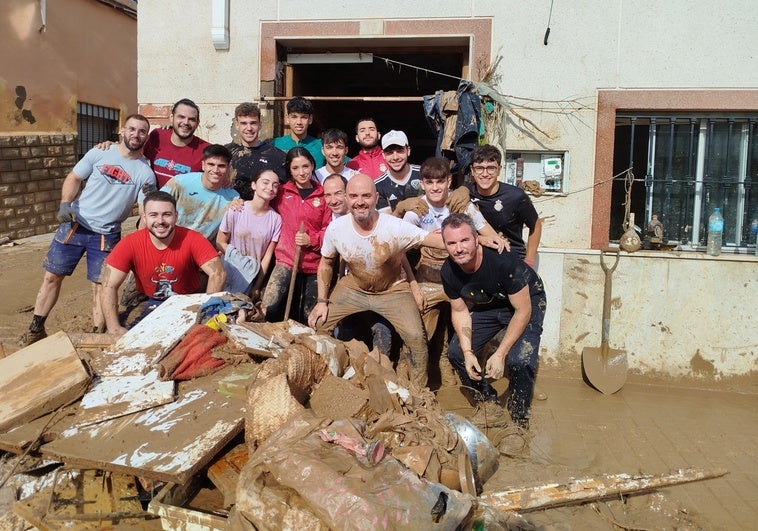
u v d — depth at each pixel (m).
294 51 7.00
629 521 3.80
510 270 4.62
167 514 3.11
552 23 6.25
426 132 11.31
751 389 6.26
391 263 5.04
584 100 6.28
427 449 3.23
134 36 14.80
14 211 11.07
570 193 6.36
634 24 6.18
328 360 3.88
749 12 6.05
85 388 3.87
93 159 5.65
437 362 5.81
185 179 5.47
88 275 5.77
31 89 11.46
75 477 3.40
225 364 4.23
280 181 5.76
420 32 6.45
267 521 2.84
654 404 5.89
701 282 6.25
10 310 7.09
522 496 3.73
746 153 6.36
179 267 5.00
